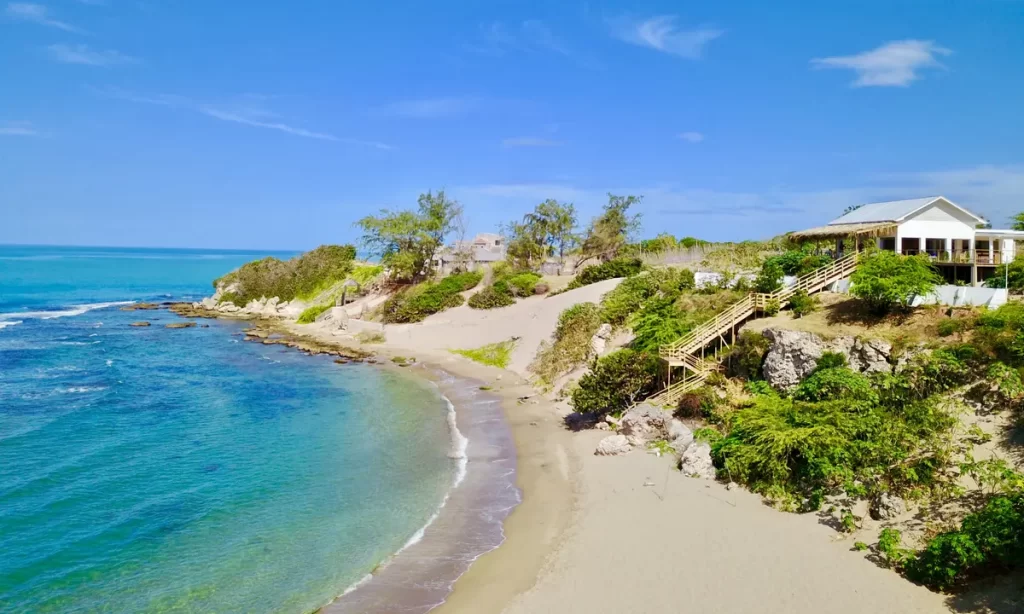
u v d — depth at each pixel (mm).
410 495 27062
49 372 51750
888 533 19344
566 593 19016
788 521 21906
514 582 19875
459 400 44375
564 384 44812
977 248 40531
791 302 36906
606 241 87812
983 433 22734
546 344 54406
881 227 38906
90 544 22344
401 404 43250
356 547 22391
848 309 34094
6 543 22281
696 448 27297
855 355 30203
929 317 30344
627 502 24812
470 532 23547
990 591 16766
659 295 48906
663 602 18109
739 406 30938
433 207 93062
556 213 94625
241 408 41719
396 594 19359
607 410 36375
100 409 40562
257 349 66812
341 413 40688
